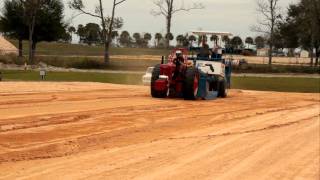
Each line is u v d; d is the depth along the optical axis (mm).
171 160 9875
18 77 36969
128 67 56219
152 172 8828
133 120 14891
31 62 54562
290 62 83125
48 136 11734
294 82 43844
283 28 85875
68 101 18734
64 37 69375
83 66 55906
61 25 66938
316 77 52219
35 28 64938
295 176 9070
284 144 12141
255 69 59969
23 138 11398
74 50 98875
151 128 13695
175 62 22641
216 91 24656
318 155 10953
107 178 8312
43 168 8867
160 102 20438
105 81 37562
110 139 11812
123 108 17500
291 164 10000
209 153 10695
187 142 11867
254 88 37188
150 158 9953
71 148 10625
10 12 64125
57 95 20766
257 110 19344
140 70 53312
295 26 85250
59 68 53219
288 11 86875
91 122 14047
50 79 36438
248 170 9344
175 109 18344
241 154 10750
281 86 39438
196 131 13602
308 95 28812
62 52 88750
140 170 8945
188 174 8812
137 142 11625
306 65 70062
